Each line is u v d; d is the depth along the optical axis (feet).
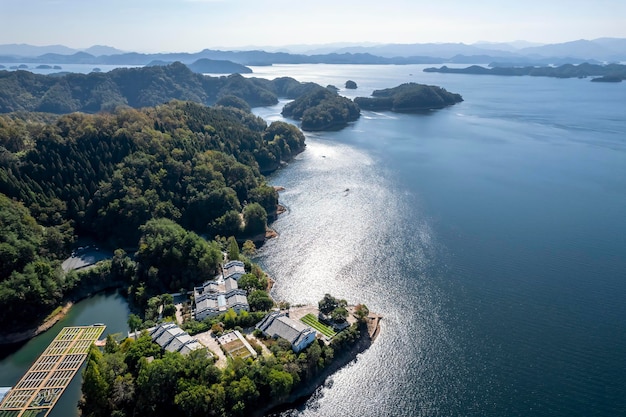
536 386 417.28
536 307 534.78
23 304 510.17
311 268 632.38
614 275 597.93
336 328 482.69
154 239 611.88
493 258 646.74
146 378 379.35
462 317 518.78
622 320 508.53
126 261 604.49
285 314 500.33
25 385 422.41
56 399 404.77
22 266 556.92
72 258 646.74
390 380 429.79
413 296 561.43
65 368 444.55
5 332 495.82
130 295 570.46
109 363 397.80
